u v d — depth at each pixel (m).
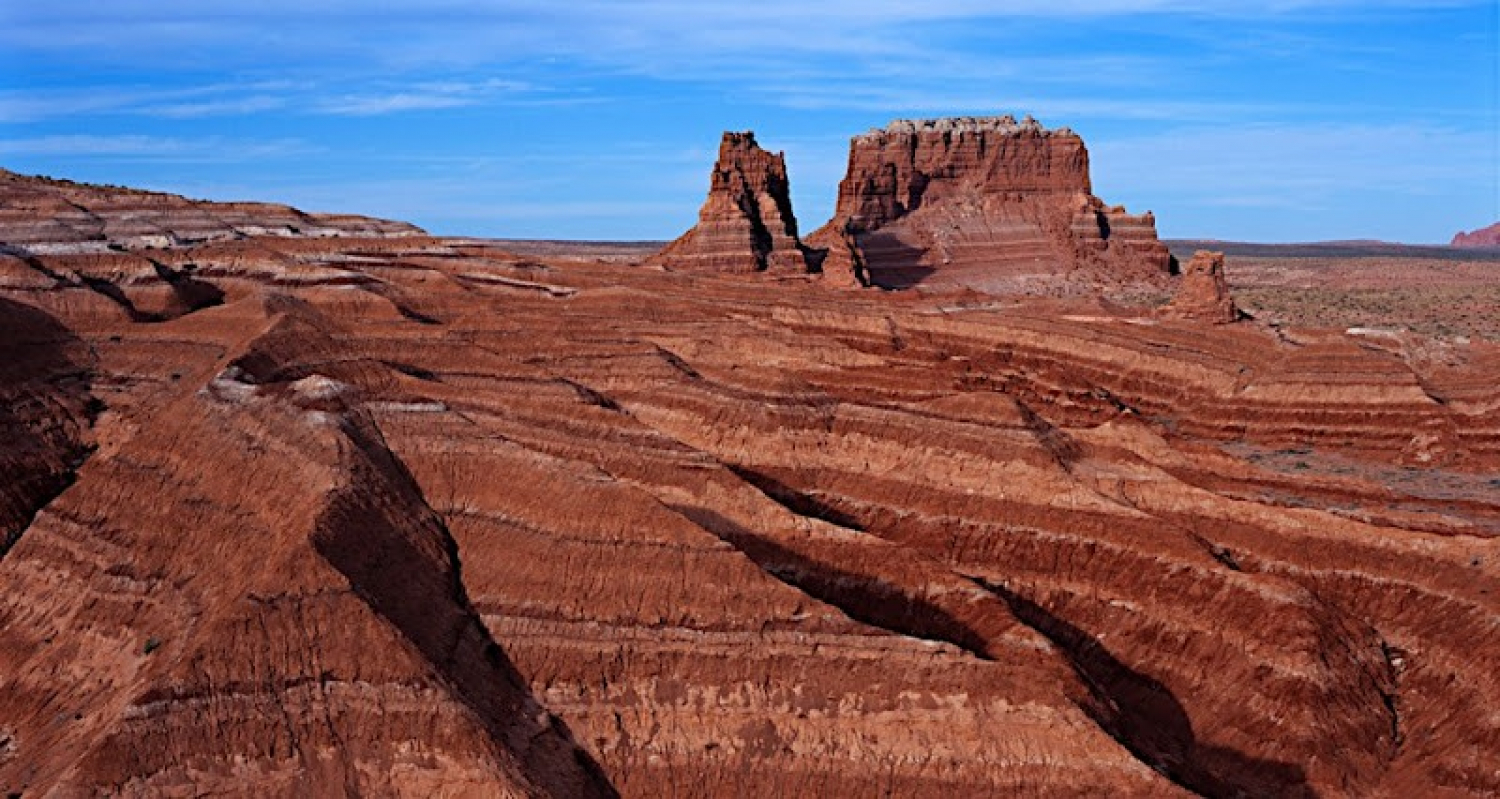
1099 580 83.62
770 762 64.62
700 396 99.81
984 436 92.94
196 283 128.38
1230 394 128.88
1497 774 70.56
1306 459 117.06
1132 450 101.19
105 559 79.69
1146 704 76.81
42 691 72.69
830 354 119.62
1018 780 62.47
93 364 106.44
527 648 70.00
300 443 79.81
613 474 85.38
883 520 89.75
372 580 69.19
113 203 144.25
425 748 61.22
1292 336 142.50
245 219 150.38
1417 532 86.94
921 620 75.62
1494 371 126.19
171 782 59.22
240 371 91.06
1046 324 142.25
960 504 89.44
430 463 82.25
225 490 80.31
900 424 95.62
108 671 71.81
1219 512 90.44
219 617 64.81
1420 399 120.25
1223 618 78.94
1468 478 109.81
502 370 99.19
